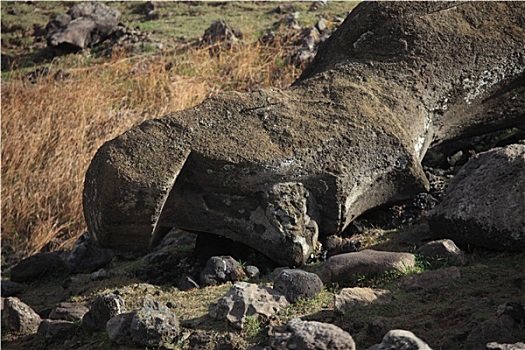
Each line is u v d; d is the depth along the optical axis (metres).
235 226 8.55
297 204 8.43
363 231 9.02
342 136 8.61
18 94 15.69
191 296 8.03
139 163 8.18
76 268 9.99
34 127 14.03
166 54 18.98
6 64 20.88
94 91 15.75
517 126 10.15
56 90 15.62
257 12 22.33
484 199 7.91
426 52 9.50
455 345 6.11
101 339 7.51
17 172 13.31
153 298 8.03
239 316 7.04
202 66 17.12
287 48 17.75
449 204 8.22
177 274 8.84
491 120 9.90
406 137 8.84
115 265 9.97
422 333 6.38
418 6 9.66
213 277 8.33
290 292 7.36
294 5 21.91
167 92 16.31
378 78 9.36
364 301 7.00
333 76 9.31
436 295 7.05
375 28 9.64
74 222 12.48
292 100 8.92
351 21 9.91
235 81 16.42
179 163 8.23
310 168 8.48
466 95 9.61
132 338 7.16
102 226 8.28
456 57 9.53
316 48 17.48
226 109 8.67
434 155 10.39
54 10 24.58
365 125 8.73
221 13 22.50
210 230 8.66
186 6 23.23
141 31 20.97
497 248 7.88
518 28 9.74
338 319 6.87
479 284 7.13
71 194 12.80
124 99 16.17
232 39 18.59
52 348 7.75
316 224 8.55
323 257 8.56
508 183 7.85
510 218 7.69
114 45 20.09
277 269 8.36
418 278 7.31
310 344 5.41
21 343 8.11
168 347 6.88
